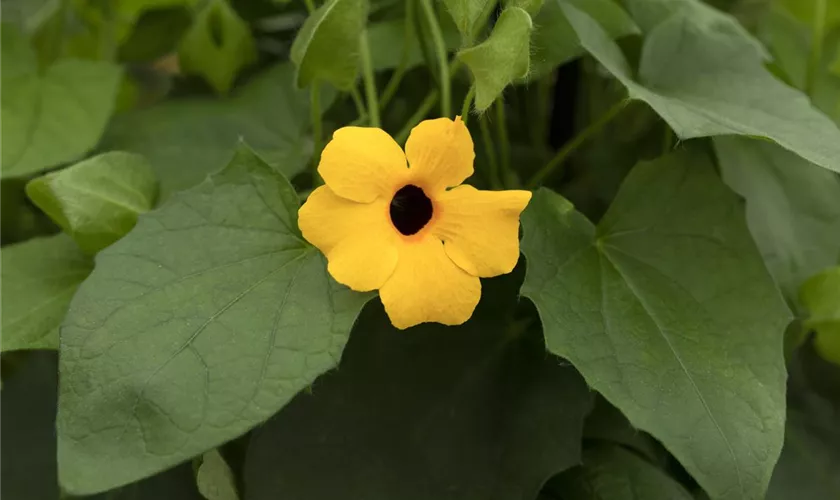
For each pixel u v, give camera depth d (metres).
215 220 0.18
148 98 0.36
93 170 0.20
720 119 0.18
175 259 0.17
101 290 0.16
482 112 0.18
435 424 0.20
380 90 0.25
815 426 0.25
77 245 0.21
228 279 0.17
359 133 0.16
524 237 0.18
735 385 0.18
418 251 0.17
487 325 0.21
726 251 0.20
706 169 0.20
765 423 0.17
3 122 0.23
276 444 0.19
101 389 0.15
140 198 0.21
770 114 0.19
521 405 0.20
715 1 0.30
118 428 0.15
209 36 0.26
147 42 0.31
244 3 0.28
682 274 0.19
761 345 0.18
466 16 0.18
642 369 0.18
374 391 0.20
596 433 0.21
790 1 0.28
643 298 0.19
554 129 0.27
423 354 0.20
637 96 0.18
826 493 0.23
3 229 0.26
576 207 0.25
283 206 0.18
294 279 0.17
